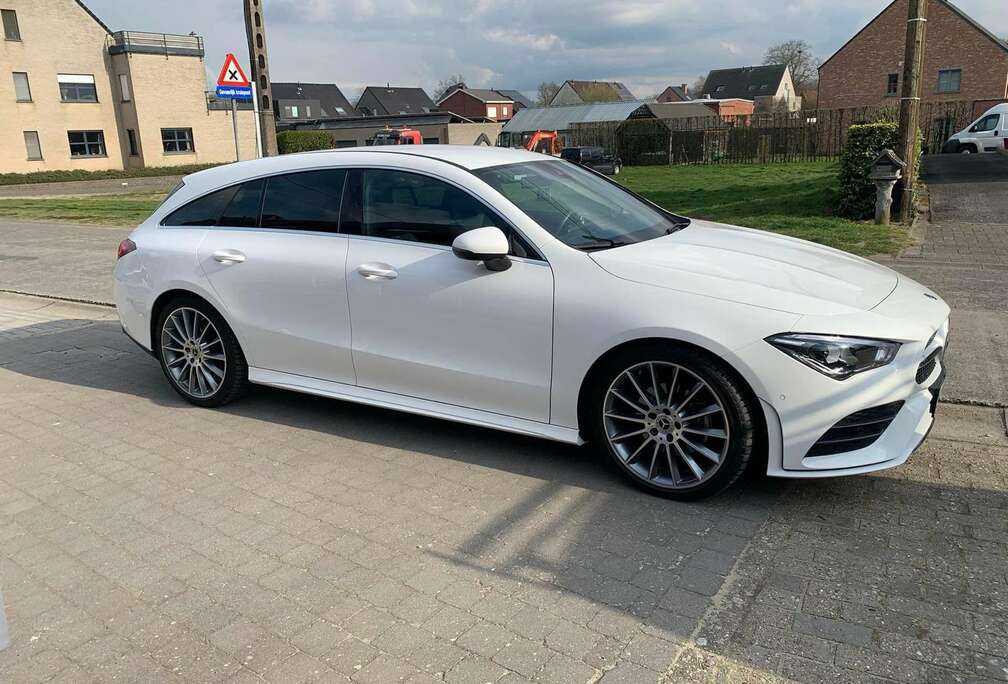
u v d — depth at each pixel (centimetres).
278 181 475
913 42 1073
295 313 457
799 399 323
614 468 377
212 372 509
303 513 362
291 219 464
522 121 4947
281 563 320
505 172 428
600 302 357
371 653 261
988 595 280
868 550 312
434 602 288
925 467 382
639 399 363
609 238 397
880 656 250
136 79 4541
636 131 3925
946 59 4612
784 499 357
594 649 259
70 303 862
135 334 536
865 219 1179
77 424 490
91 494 390
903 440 333
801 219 1195
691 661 251
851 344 321
